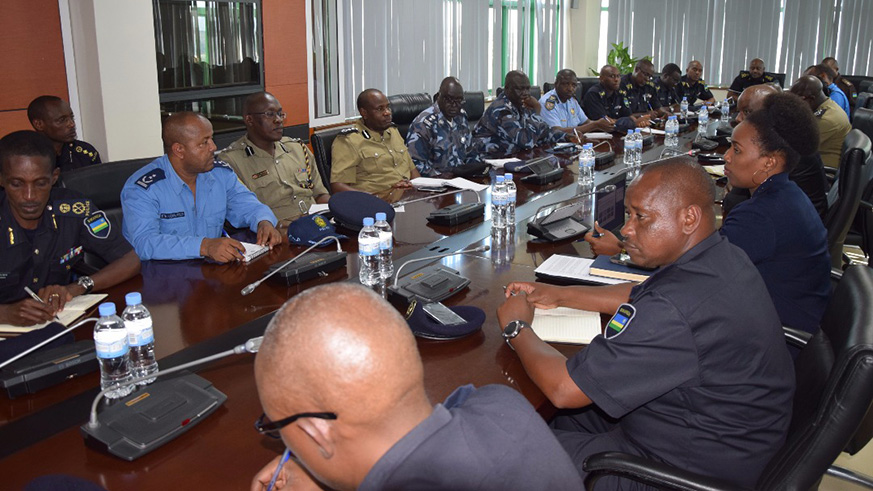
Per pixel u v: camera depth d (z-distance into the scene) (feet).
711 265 4.17
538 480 2.49
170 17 14.16
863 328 3.90
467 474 2.37
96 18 12.50
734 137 6.68
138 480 3.47
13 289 6.39
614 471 4.00
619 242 6.83
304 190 10.63
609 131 17.65
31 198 6.05
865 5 27.09
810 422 3.79
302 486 3.28
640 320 4.02
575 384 4.13
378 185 11.80
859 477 6.30
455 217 8.55
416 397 2.43
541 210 9.30
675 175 4.40
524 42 25.66
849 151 8.46
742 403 4.04
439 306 5.49
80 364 4.60
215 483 3.44
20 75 12.09
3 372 4.40
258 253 7.38
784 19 27.96
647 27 28.89
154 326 5.48
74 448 3.77
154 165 7.96
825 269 6.50
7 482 3.46
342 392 2.25
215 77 15.38
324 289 2.47
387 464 2.32
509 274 6.69
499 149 14.82
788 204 6.33
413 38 20.83
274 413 2.39
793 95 6.51
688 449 4.17
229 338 5.26
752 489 3.82
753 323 4.02
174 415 3.93
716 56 28.96
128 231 7.52
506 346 5.08
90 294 6.13
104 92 12.87
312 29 17.69
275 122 10.08
